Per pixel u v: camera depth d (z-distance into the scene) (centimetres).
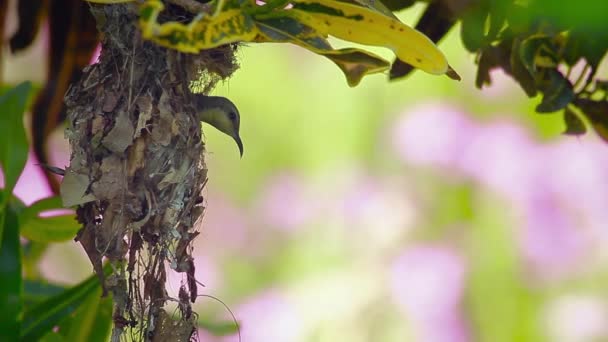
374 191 964
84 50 441
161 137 321
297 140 1017
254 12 264
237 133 361
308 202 983
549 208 918
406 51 276
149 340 324
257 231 983
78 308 414
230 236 985
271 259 970
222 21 256
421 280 926
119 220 318
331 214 970
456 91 962
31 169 804
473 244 927
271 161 1013
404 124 970
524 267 917
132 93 322
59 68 445
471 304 919
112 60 328
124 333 330
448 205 942
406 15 824
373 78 997
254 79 1033
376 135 984
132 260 324
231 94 1032
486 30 388
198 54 330
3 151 400
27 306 477
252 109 1028
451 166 947
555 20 327
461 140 948
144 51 324
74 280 915
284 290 949
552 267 912
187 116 327
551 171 919
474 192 938
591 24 289
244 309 947
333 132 1004
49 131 455
